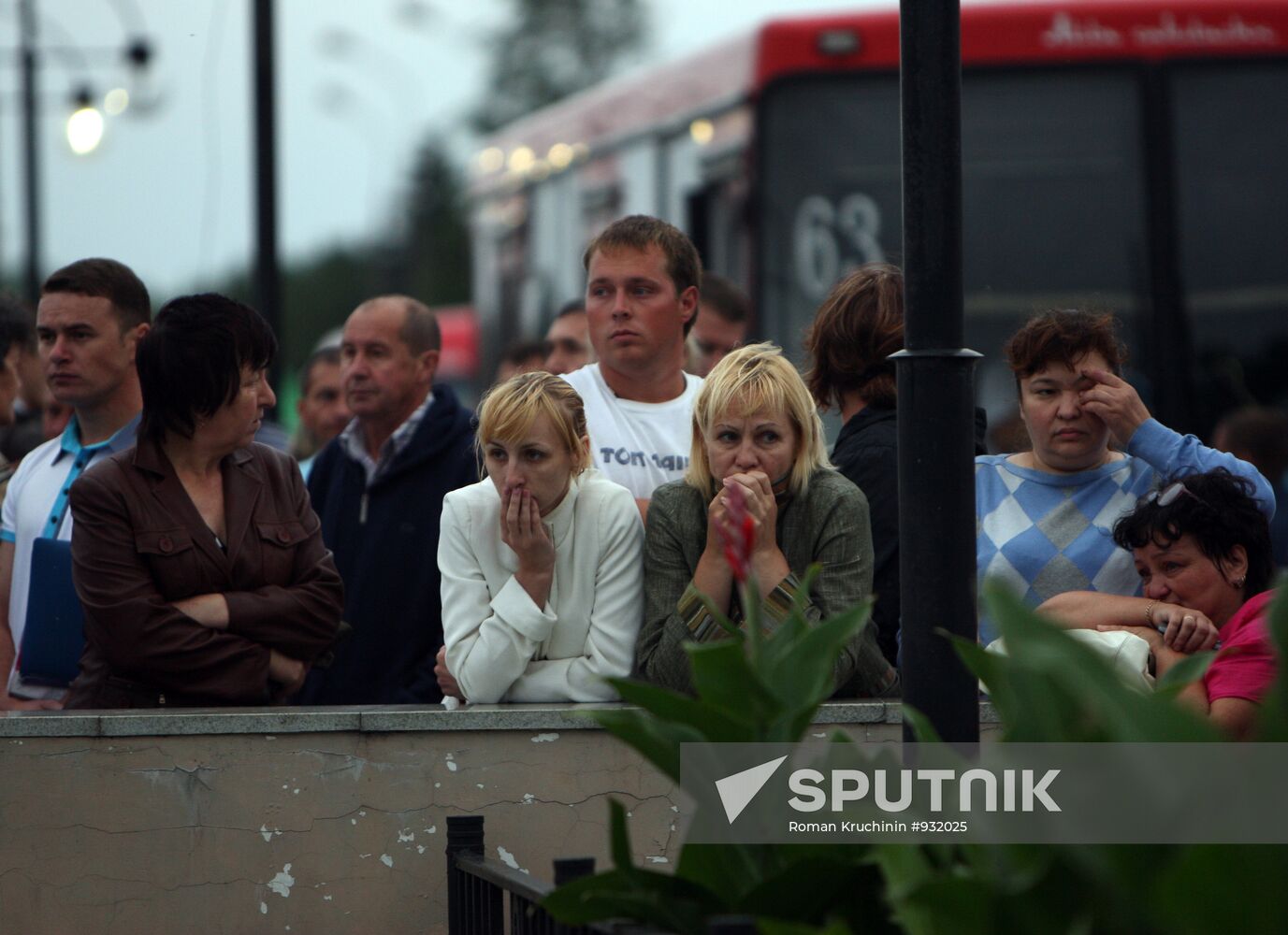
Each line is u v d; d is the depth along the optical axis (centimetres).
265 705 1424
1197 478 1402
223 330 1410
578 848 1300
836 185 3247
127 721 1267
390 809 1288
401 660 1814
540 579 1380
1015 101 3216
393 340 1975
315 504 1986
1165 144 3191
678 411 1738
